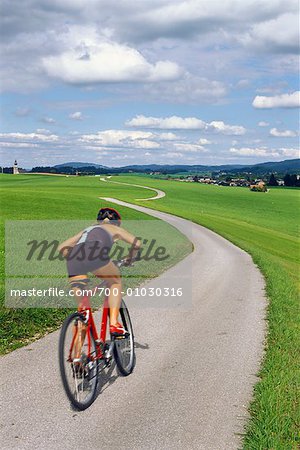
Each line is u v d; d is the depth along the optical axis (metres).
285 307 10.42
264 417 4.65
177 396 5.36
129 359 6.19
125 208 63.44
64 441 4.30
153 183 173.75
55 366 6.07
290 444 4.18
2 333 7.27
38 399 5.12
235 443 4.34
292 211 98.81
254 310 9.91
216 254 21.14
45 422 4.63
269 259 21.92
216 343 7.45
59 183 157.50
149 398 5.30
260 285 13.19
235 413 4.95
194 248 23.47
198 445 4.29
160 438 4.40
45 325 8.00
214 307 10.12
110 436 4.41
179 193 128.12
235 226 52.69
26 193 78.38
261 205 108.94
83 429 4.53
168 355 6.84
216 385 5.71
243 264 18.06
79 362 4.99
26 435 4.38
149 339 7.63
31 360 6.29
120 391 5.49
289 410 4.82
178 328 8.31
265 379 5.64
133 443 4.30
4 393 5.25
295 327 8.67
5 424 4.57
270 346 7.23
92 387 5.18
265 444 4.14
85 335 5.17
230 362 6.55
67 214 50.81
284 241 47.03
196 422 4.73
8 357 6.40
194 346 7.28
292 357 6.73
